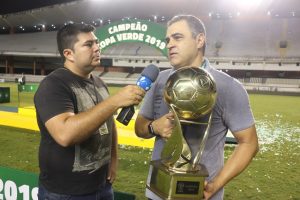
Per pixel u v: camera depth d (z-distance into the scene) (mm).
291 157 5785
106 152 1853
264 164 5254
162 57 31031
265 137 7719
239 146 1514
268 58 28828
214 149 1536
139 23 7355
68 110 1550
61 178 1683
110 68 33812
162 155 1330
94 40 1764
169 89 1270
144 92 1366
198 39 1481
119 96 1343
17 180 2559
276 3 34562
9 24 40656
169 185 1228
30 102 13883
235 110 1498
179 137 1249
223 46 32094
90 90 1804
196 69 1279
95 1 35594
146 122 1748
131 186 4031
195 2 34594
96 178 1774
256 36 33000
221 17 37906
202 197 1260
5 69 38031
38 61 37344
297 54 29484
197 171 1278
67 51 1729
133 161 5105
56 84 1603
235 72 31141
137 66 32188
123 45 33875
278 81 28734
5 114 8328
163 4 35625
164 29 7160
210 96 1243
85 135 1407
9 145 5988
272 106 15023
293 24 33656
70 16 38312
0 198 2691
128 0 35688
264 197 3818
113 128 2082
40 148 1720
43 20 39281
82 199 1723
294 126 9391
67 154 1656
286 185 4250
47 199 1717
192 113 1262
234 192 3951
